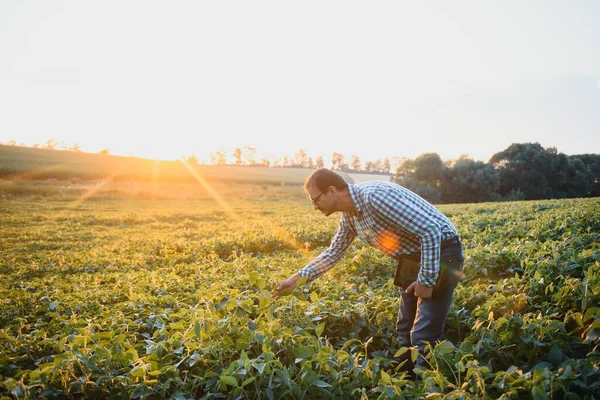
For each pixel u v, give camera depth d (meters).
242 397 2.58
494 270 5.80
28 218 23.20
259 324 3.24
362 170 127.56
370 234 3.32
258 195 52.41
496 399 2.29
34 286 6.96
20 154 78.50
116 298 5.44
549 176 58.44
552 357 2.65
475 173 53.28
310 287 5.05
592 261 4.48
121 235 17.53
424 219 2.96
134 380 2.77
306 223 16.41
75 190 43.44
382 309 4.08
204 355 2.92
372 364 2.73
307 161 139.12
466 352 2.86
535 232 7.73
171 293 5.31
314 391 2.61
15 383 2.69
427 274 2.95
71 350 3.02
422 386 2.53
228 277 5.97
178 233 16.58
